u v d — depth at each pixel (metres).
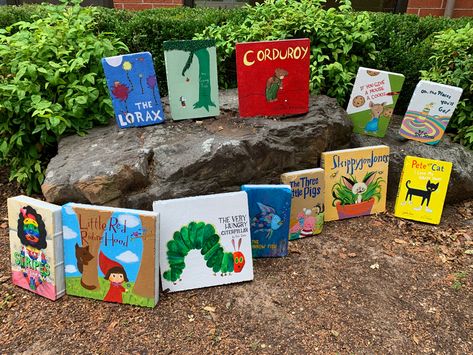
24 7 4.73
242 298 2.42
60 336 2.16
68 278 2.39
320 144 3.15
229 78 4.17
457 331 2.26
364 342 2.16
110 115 3.26
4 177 3.58
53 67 3.08
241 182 2.91
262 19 4.06
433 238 3.04
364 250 2.88
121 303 2.36
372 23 4.07
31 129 3.10
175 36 4.03
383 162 3.23
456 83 3.51
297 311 2.33
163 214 2.40
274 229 2.72
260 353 2.08
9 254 2.76
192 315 2.29
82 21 3.39
